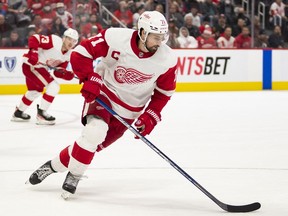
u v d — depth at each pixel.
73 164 4.69
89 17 16.45
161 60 4.62
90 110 4.68
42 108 9.82
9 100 13.98
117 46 4.57
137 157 6.84
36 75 9.81
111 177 5.70
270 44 18.06
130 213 4.37
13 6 15.72
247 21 17.77
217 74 17.11
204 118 10.84
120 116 4.64
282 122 10.32
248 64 17.39
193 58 16.84
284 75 17.78
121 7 16.75
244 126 9.79
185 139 8.34
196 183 4.45
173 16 17.12
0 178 5.62
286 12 18.19
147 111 4.83
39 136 8.57
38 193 4.97
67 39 9.48
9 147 7.57
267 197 4.95
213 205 4.66
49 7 16.05
